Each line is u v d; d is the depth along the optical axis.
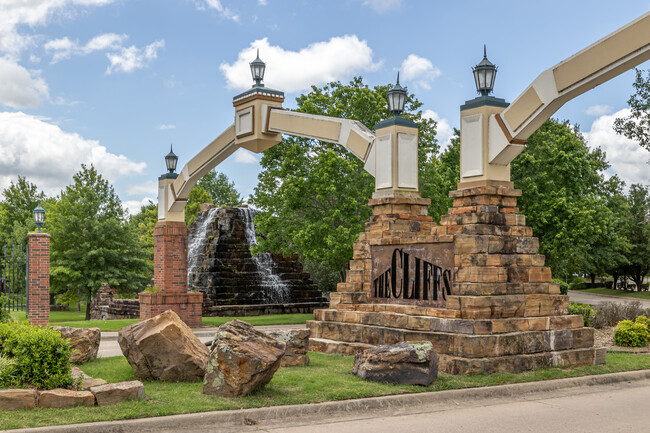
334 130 15.77
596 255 45.06
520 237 11.97
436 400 9.40
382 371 9.92
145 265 40.81
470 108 12.28
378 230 13.90
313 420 8.21
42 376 8.51
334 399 8.85
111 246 40.00
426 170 26.86
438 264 12.12
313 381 9.87
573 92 10.88
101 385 8.59
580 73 10.68
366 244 14.04
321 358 12.59
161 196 23.70
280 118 17.08
